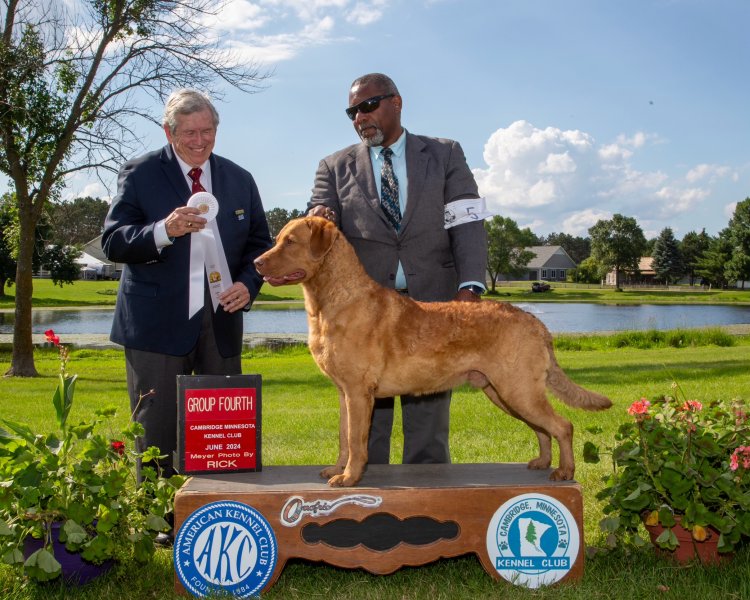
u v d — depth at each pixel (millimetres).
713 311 40562
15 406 9070
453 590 3414
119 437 4633
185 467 3789
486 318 3668
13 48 12789
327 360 3594
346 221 4555
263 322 30203
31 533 3412
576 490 3463
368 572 3721
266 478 3705
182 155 4168
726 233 84625
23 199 13906
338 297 3604
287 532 3361
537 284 73188
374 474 3775
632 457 3740
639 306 47031
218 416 3836
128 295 4180
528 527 3451
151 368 4152
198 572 3338
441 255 4570
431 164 4543
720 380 10547
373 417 4777
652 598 3266
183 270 4133
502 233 80562
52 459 3420
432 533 3846
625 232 87688
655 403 4270
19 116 12859
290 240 3605
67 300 43125
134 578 3609
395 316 3646
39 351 18688
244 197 4441
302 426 7742
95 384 11898
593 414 8062
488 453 6387
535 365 3646
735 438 3807
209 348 4301
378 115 4344
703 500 3641
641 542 3740
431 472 3844
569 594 3311
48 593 3412
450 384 3783
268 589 3385
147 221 4172
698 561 3652
